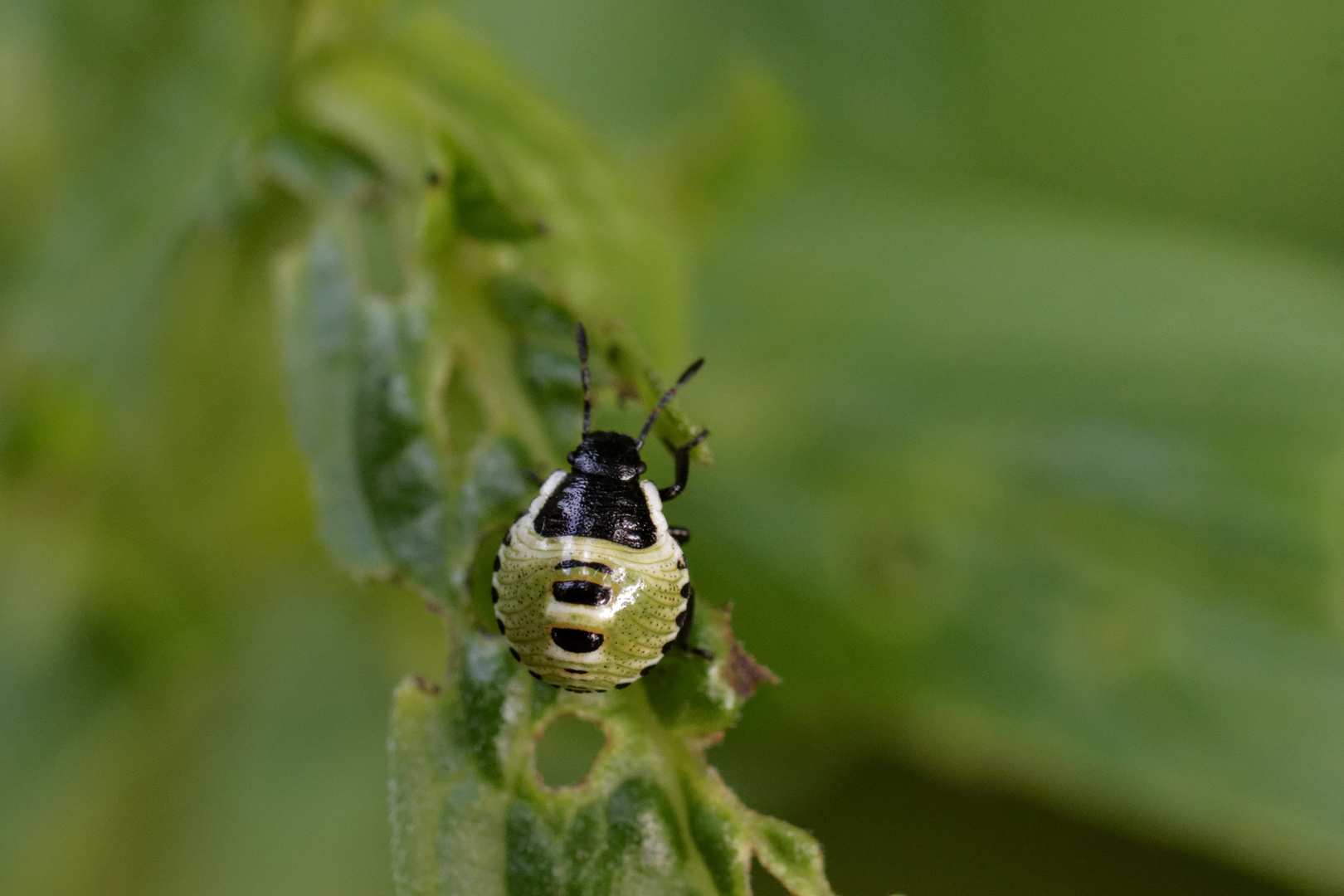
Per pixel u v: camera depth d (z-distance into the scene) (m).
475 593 0.07
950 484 0.08
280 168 0.08
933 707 0.08
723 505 0.08
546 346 0.07
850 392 0.09
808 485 0.09
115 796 0.08
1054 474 0.08
